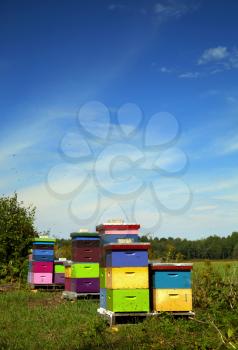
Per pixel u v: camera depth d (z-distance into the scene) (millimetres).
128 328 4523
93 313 5652
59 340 4117
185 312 5129
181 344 3654
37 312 5883
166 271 5148
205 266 6672
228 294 5883
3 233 12133
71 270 7680
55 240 9867
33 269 9719
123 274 5055
